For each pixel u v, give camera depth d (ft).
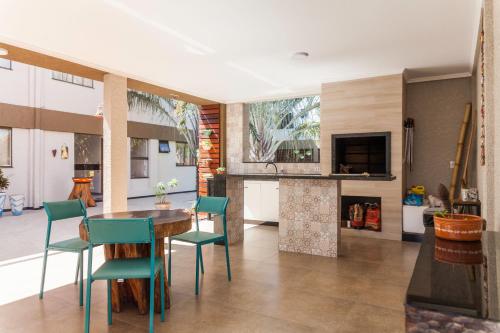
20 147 29.89
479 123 13.42
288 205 15.16
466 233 4.66
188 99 23.86
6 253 14.88
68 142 33.71
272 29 11.83
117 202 16.66
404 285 10.83
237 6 10.11
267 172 23.59
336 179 14.01
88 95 35.47
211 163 25.21
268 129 24.79
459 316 2.51
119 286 9.13
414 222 17.03
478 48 12.85
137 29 11.78
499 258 3.83
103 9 10.30
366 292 10.23
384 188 17.66
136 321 8.39
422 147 18.80
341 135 18.67
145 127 40.70
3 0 9.76
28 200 30.45
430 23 11.37
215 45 13.35
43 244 16.57
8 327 8.07
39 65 15.51
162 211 10.73
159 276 8.64
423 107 18.79
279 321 8.35
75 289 10.59
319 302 9.50
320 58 15.03
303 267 12.73
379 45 13.48
